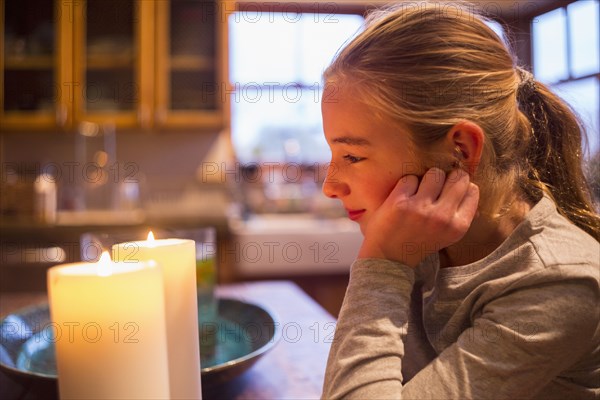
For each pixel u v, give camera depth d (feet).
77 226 8.06
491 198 1.94
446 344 2.00
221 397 2.21
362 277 1.76
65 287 1.26
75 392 1.26
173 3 9.46
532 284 1.70
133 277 1.28
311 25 9.69
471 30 1.93
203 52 9.57
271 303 3.82
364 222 2.02
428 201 1.75
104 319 1.26
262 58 9.67
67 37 9.17
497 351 1.62
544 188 2.08
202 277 2.60
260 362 2.61
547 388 1.89
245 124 10.61
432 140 1.84
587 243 1.83
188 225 8.32
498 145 1.95
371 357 1.61
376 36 1.89
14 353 2.48
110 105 9.40
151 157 10.42
